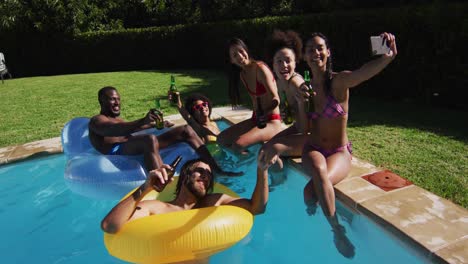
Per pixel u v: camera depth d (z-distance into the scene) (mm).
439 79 7020
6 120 8188
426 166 4270
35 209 4184
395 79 7914
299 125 4180
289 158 4578
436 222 3004
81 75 17375
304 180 4328
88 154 4910
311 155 3645
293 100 4438
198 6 20391
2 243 3580
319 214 3504
